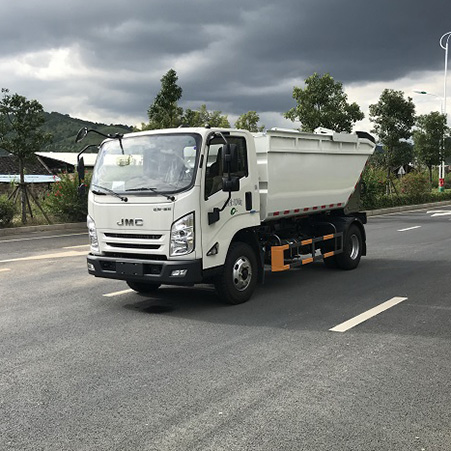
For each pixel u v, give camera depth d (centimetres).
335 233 977
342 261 1007
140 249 707
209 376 480
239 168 755
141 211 701
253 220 782
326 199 984
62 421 395
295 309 725
